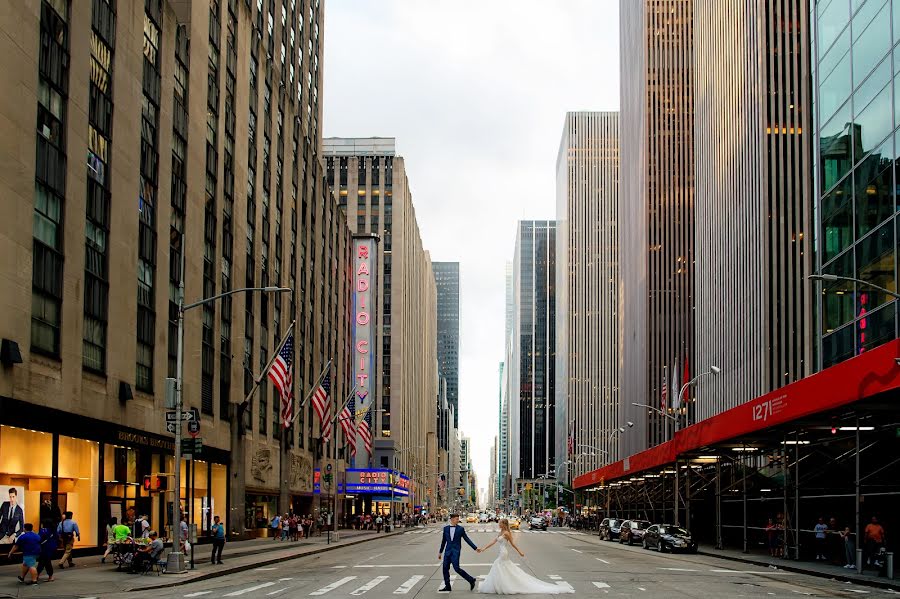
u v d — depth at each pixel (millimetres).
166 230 43000
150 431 40375
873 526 29297
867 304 37688
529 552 46438
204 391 48812
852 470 38375
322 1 93875
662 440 132750
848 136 40438
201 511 48875
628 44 162500
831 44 43062
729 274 94812
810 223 66625
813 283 66625
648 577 28266
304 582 26609
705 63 107500
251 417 58812
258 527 63875
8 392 27859
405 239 156000
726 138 97062
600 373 199375
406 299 156875
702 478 55438
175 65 45000
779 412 32875
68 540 30328
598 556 42125
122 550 29328
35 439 30297
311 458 79625
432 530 103812
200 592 23234
